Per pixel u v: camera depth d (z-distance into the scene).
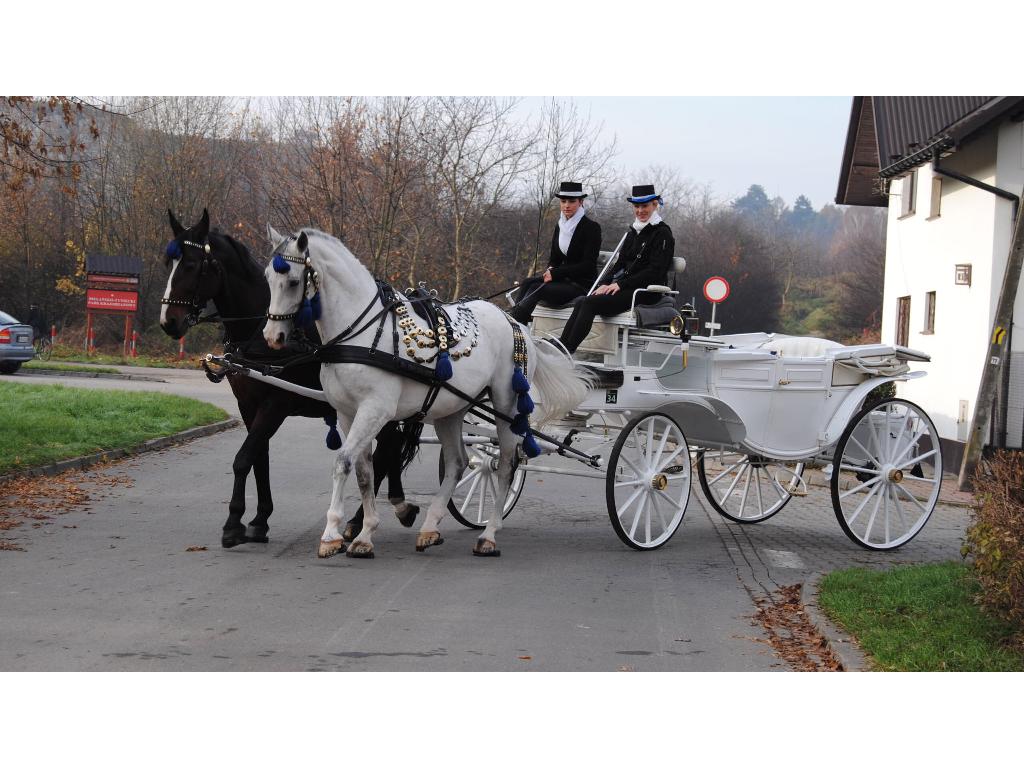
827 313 68.38
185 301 8.20
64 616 6.09
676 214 68.50
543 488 13.29
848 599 6.98
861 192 25.03
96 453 13.39
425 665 5.38
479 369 8.34
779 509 11.28
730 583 7.89
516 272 37.84
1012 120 15.89
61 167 13.34
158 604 6.45
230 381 8.70
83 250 43.97
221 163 45.31
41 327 44.75
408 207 32.16
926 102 19.12
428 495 11.85
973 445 14.77
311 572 7.55
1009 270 14.83
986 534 6.29
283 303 7.32
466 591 7.16
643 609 6.90
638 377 9.09
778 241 90.44
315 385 8.70
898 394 20.80
